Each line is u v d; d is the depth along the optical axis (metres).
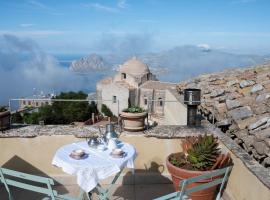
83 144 4.48
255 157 4.51
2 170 3.52
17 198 5.07
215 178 4.49
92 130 5.54
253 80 7.78
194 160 4.64
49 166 5.51
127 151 4.22
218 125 5.91
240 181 4.39
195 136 5.44
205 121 6.16
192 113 5.87
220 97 7.26
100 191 4.21
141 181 5.60
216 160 4.63
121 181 5.60
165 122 11.29
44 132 5.43
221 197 4.91
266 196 3.55
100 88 56.19
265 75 7.93
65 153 4.12
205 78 10.45
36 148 5.46
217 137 5.34
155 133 5.49
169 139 5.51
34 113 41.06
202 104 7.40
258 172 3.82
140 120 5.49
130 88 51.66
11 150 5.45
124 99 50.91
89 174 3.68
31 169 5.50
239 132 5.29
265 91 6.64
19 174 3.44
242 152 4.52
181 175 4.59
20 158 5.47
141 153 5.54
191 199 4.66
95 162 3.82
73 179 5.55
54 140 5.43
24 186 3.53
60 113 43.59
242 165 4.32
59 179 5.53
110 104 51.50
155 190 5.41
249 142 4.81
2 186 5.43
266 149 4.32
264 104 5.86
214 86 8.67
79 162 3.81
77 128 5.64
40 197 5.11
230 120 5.80
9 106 5.68
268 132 4.68
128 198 5.14
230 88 7.86
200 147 4.68
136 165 5.57
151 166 5.57
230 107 6.21
